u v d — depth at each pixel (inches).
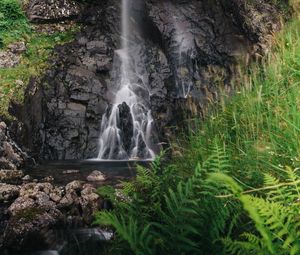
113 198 112.5
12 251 184.1
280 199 81.4
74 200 211.6
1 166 299.4
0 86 381.7
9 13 476.7
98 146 411.2
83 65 453.7
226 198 78.9
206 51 481.1
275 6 448.1
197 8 512.4
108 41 495.8
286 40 242.1
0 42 442.9
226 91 230.5
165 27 497.4
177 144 196.9
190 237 74.8
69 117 408.2
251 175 105.9
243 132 151.2
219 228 73.4
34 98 394.6
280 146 121.0
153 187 116.0
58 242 185.8
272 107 159.6
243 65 356.5
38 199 207.6
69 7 510.0
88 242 177.3
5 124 334.6
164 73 474.9
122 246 78.2
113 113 428.8
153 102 451.8
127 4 520.7
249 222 79.7
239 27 468.4
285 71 188.4
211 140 153.9
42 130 391.5
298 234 53.5
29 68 422.0
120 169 329.1
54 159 390.0
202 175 101.0
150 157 424.8
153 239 71.2
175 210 73.1
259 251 56.6
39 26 489.1
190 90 467.8
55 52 454.9
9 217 198.8
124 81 461.7
